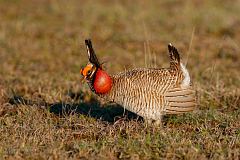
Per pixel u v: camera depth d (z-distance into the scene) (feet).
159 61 128.67
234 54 136.15
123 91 75.87
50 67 127.03
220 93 98.07
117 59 133.18
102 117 85.81
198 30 159.12
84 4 195.31
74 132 76.79
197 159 67.26
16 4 198.39
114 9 182.50
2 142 72.18
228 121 81.92
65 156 67.82
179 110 75.66
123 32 158.81
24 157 68.28
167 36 152.66
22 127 77.77
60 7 190.49
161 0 198.80
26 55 139.23
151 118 76.64
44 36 157.69
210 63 128.26
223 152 68.95
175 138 72.43
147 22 169.68
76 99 98.17
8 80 112.78
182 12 177.06
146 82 74.23
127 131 75.77
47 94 98.27
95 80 77.66
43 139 72.84
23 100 93.40
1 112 88.84
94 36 155.12
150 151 69.10
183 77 75.82
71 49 143.23
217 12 172.76
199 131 77.92
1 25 168.14
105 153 68.80
